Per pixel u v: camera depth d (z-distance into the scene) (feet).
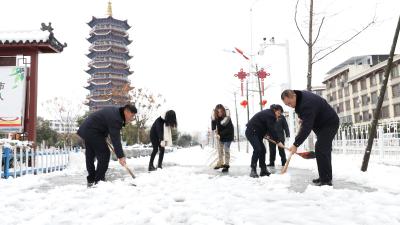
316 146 20.24
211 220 11.90
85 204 15.57
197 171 30.07
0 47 39.91
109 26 220.84
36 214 14.06
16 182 23.79
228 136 29.86
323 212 13.16
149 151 79.41
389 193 17.61
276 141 25.43
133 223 12.05
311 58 40.09
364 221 11.86
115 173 29.78
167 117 31.17
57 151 38.58
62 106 164.25
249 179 23.02
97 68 218.38
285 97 19.58
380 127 40.78
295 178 23.53
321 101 19.81
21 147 31.30
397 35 26.11
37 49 40.73
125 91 132.05
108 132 23.11
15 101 39.27
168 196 16.81
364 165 26.30
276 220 12.15
